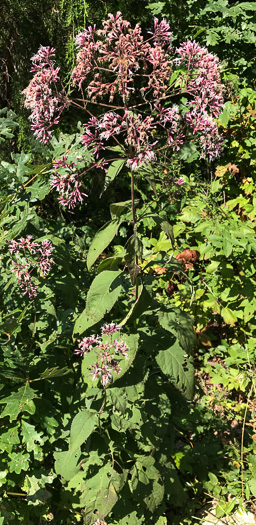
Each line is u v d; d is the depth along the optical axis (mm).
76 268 1196
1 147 1938
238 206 1699
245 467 1218
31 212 1037
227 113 1556
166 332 954
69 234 1279
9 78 2010
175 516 1104
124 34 781
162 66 773
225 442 1306
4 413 854
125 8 1804
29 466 956
